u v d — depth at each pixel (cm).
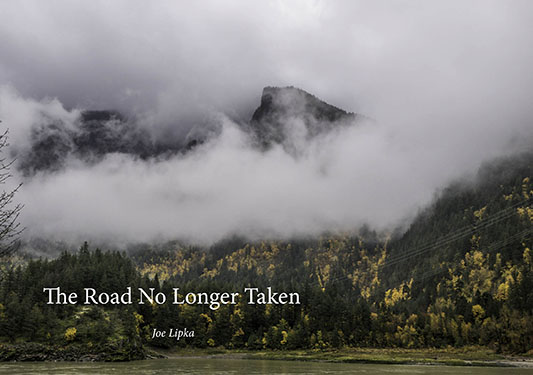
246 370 12900
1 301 17812
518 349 18312
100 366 13700
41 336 16375
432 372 12488
